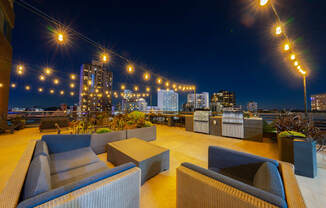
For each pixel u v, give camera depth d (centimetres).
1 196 73
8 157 272
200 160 275
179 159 279
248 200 74
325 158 272
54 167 171
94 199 87
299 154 215
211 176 98
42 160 116
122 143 272
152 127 439
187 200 107
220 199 86
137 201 118
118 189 101
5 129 494
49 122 534
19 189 81
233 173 155
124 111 553
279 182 86
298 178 206
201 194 97
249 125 440
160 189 179
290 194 79
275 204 68
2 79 610
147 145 259
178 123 755
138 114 489
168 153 236
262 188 90
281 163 126
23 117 643
